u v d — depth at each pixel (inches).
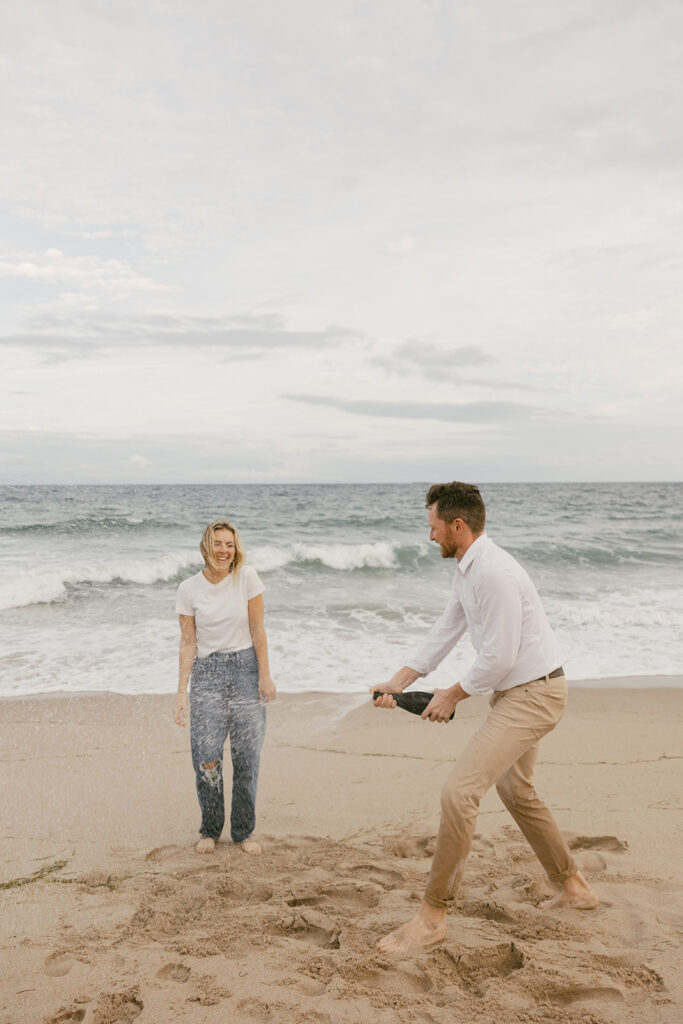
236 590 153.1
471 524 117.9
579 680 308.7
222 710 153.5
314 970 101.4
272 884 133.3
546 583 575.5
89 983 99.0
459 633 125.7
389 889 132.3
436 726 243.3
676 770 202.8
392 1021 88.7
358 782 194.2
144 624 398.6
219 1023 89.0
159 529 888.9
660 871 138.7
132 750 216.1
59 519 954.1
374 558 647.1
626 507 1539.1
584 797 182.2
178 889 131.5
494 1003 92.5
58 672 305.0
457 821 107.0
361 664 323.3
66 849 150.8
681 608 465.1
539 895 128.8
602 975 97.8
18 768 200.2
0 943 111.0
